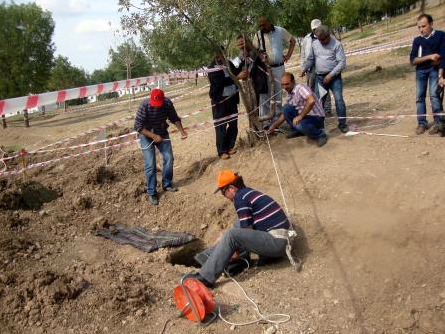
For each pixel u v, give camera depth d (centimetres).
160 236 624
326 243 524
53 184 785
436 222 486
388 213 530
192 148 920
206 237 638
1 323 447
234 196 511
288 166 689
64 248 585
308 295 459
